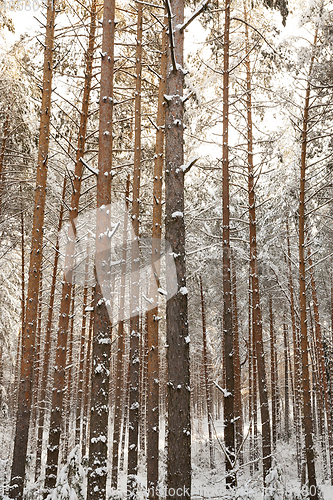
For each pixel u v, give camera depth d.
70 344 15.62
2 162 12.38
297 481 16.22
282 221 15.09
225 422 9.02
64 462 16.28
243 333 19.39
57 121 12.35
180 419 4.96
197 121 11.98
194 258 16.19
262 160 11.70
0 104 12.41
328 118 11.20
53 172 12.63
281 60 11.17
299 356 17.27
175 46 6.16
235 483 8.68
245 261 16.81
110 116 7.04
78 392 15.20
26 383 8.56
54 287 14.38
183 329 5.21
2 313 20.00
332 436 16.05
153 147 13.12
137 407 9.74
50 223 13.65
